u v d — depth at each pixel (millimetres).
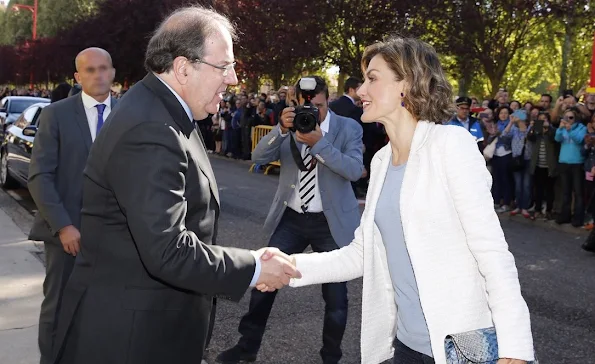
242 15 16438
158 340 2018
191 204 2027
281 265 2219
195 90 2070
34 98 14344
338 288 3709
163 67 2051
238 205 9695
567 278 6234
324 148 3426
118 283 2006
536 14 14398
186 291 2066
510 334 1853
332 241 3723
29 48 40312
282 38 16203
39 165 3420
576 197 8641
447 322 2004
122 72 26984
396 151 2250
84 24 29469
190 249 1902
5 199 9359
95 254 2031
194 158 2029
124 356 1973
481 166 2002
